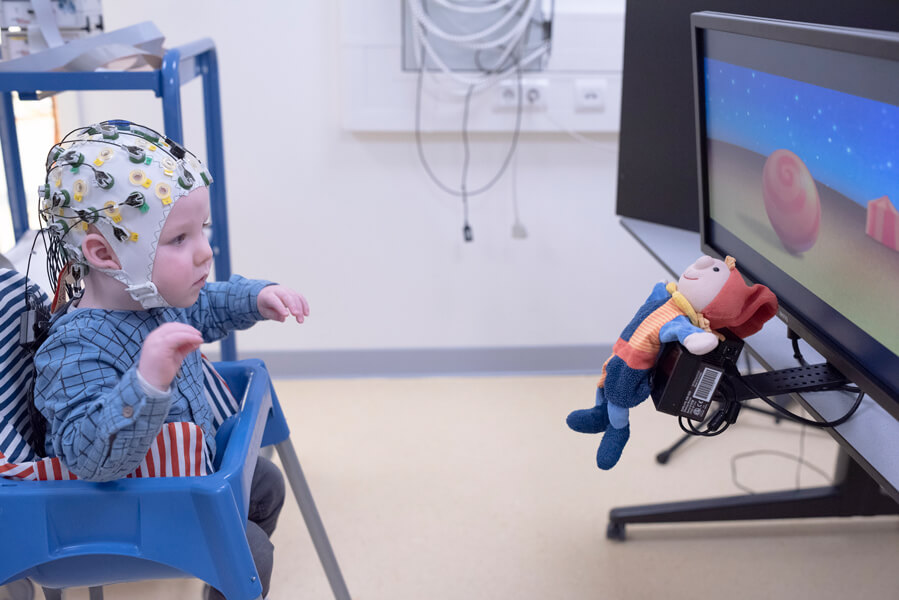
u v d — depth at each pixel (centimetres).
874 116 78
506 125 218
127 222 86
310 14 210
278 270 233
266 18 210
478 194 228
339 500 180
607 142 224
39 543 86
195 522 86
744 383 92
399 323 240
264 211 227
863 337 87
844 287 89
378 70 211
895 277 78
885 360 83
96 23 162
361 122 215
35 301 98
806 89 91
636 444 202
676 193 164
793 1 134
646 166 167
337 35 212
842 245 88
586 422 99
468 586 154
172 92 137
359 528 170
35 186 251
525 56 211
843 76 83
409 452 200
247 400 105
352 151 222
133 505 85
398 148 222
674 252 150
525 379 240
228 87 215
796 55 92
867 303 85
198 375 103
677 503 167
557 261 236
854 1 129
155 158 89
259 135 220
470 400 228
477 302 239
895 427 88
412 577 156
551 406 224
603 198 230
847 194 85
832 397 94
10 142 166
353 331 240
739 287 86
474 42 209
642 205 171
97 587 131
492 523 173
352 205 228
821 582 156
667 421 212
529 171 226
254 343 239
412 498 181
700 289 86
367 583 154
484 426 212
